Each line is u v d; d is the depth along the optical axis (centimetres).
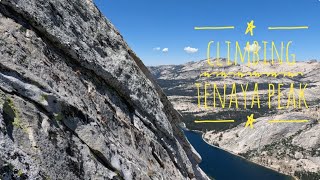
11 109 1093
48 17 1506
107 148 1421
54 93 1280
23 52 1298
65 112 1302
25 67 1265
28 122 1122
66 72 1503
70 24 1642
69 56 1583
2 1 1336
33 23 1432
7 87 1138
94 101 1593
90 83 1645
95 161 1326
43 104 1212
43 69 1345
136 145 1750
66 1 1702
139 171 1557
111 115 1664
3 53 1212
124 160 1502
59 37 1520
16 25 1354
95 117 1514
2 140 992
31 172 1019
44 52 1416
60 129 1238
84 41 1692
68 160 1199
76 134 1318
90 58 1667
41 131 1147
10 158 984
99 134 1416
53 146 1162
